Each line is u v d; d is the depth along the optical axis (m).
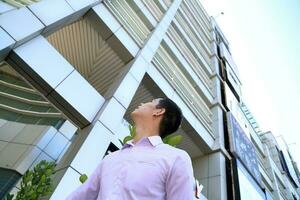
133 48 9.24
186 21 18.97
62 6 6.69
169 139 3.06
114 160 1.46
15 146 8.01
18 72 5.66
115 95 7.08
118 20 9.08
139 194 1.17
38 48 5.85
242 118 18.11
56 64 6.09
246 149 14.54
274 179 19.66
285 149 32.94
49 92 5.92
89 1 7.86
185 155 1.38
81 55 9.88
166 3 15.73
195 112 12.27
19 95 10.37
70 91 6.16
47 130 8.44
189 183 1.21
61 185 4.82
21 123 8.98
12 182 7.05
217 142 12.46
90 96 6.63
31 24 5.66
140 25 10.98
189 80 14.31
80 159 5.38
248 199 10.91
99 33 8.68
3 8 5.28
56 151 8.31
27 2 6.22
